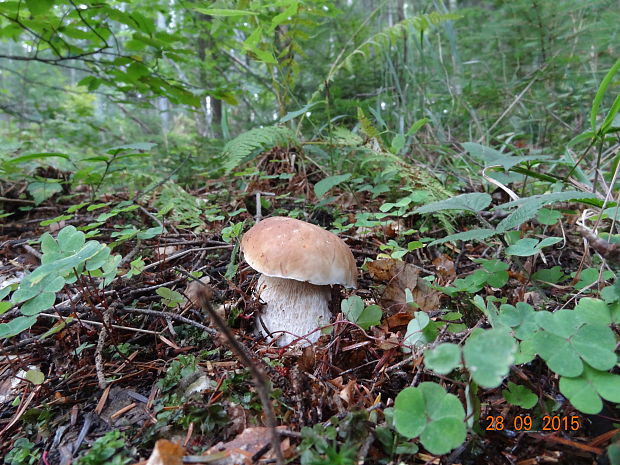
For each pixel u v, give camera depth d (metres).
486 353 0.16
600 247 0.22
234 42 0.81
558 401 0.22
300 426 0.22
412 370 0.25
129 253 0.37
